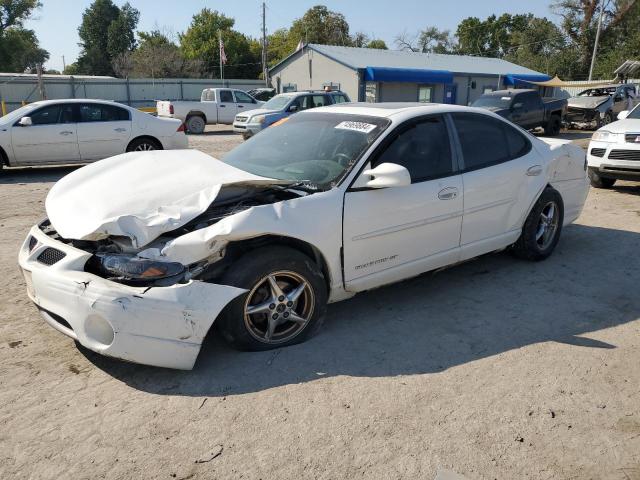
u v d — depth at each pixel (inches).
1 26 2283.5
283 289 137.3
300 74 1376.7
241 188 145.3
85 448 102.5
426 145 164.9
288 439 105.7
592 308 170.2
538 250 208.7
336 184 144.4
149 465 98.3
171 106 880.9
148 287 117.1
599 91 956.0
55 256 128.7
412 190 155.9
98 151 445.1
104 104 446.6
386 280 156.3
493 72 1392.7
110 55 3144.7
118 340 115.8
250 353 136.4
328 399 118.5
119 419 111.0
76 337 122.2
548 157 203.6
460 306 170.4
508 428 110.3
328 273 143.5
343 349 140.7
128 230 120.0
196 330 119.7
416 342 145.8
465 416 113.7
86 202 136.8
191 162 156.3
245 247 134.2
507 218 189.6
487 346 144.4
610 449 105.0
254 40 2682.1
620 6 1831.9
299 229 133.0
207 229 123.9
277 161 164.2
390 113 165.0
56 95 1437.0
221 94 933.8
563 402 119.4
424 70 1212.5
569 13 1942.7
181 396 119.0
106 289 115.7
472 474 97.7
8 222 271.1
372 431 108.4
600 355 140.3
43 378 125.5
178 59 2223.2
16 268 200.4
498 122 191.9
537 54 2102.6
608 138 345.7
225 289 122.1
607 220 285.4
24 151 419.5
